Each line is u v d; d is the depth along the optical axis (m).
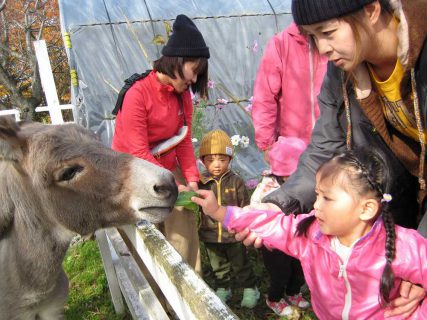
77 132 2.14
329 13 1.64
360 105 2.07
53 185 2.02
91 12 7.14
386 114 2.05
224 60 7.64
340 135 2.27
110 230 3.13
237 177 3.56
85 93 6.81
